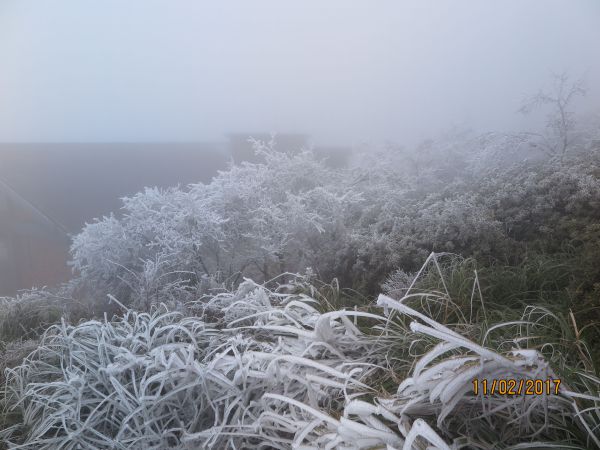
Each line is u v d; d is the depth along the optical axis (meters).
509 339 2.31
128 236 3.92
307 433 1.85
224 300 3.22
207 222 3.82
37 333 3.64
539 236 3.38
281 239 4.01
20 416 2.69
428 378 1.65
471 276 2.98
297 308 3.07
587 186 3.17
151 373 2.51
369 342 2.46
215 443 2.17
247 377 2.32
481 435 1.77
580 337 2.27
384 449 1.61
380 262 3.51
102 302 3.91
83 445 2.28
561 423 1.78
